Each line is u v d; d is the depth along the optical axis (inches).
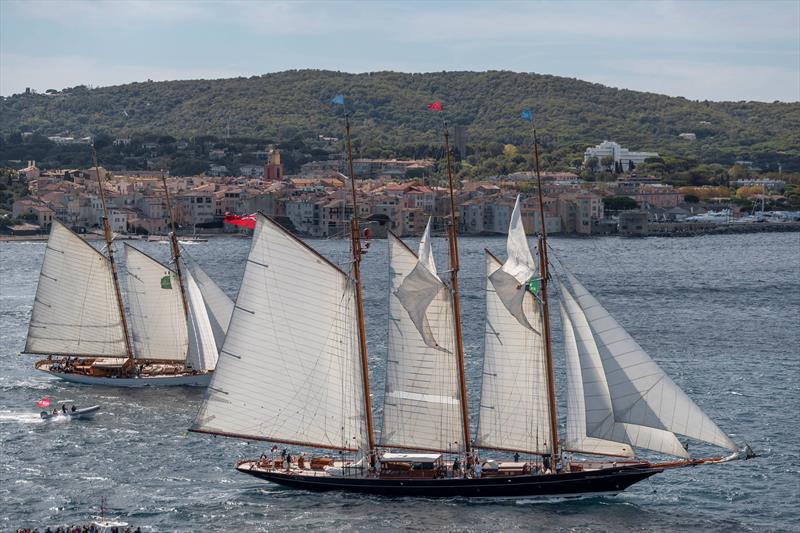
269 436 7372.1
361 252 7194.9
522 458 7342.5
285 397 7337.6
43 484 7239.2
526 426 7052.2
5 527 6481.3
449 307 7076.8
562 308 6761.8
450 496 6939.0
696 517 6658.5
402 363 7160.4
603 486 6909.5
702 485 7219.5
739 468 7568.9
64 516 6663.4
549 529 6437.0
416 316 7042.3
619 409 6609.3
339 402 7263.8
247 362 7337.6
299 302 7249.0
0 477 7381.9
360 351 7180.1
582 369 6692.9
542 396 7003.0
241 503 6870.1
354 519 6594.5
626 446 6742.1
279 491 7096.5
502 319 7022.6
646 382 6555.1
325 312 7219.5
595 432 6688.0
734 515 6692.9
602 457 7416.3
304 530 6427.2
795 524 6555.1
